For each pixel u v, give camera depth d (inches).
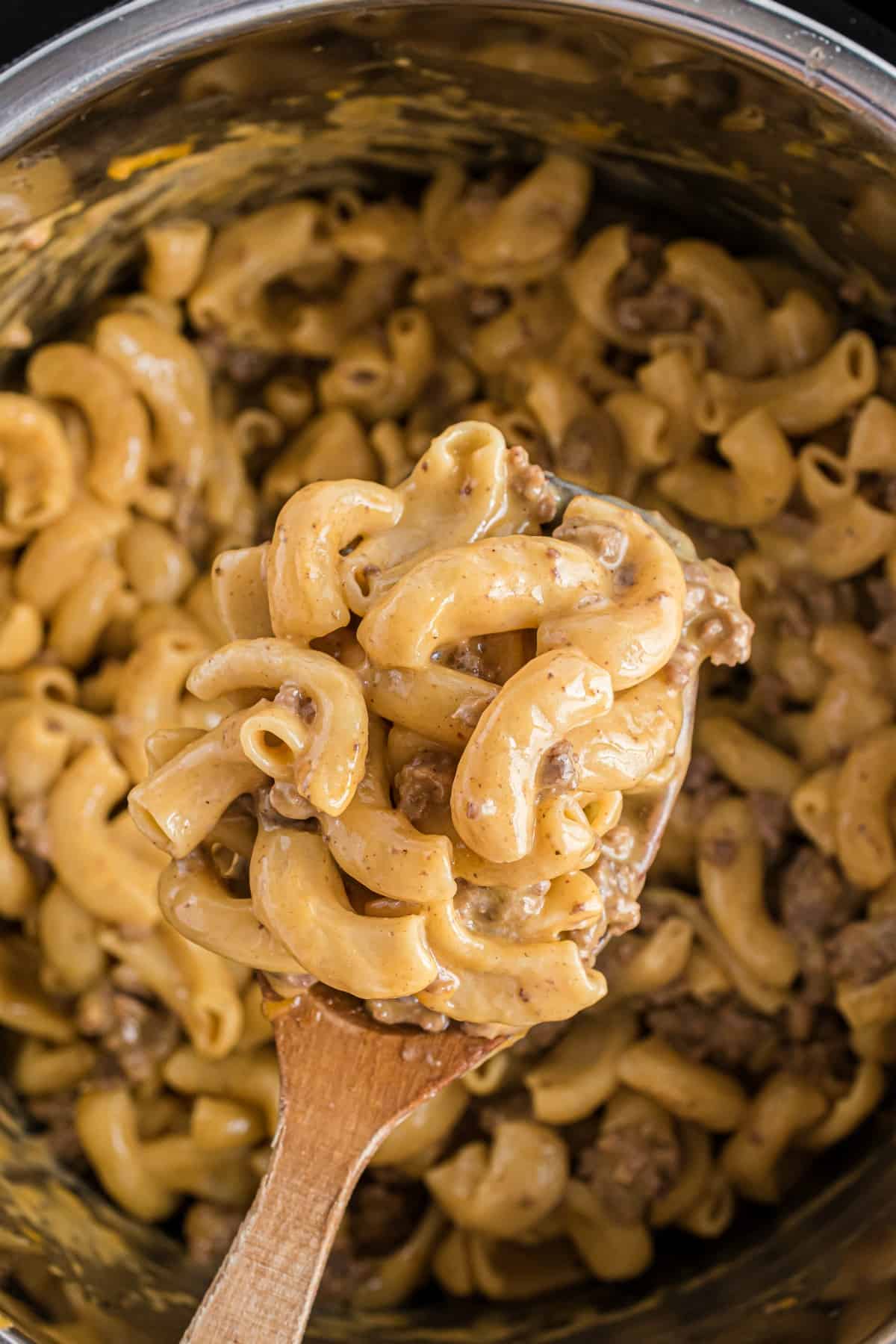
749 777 17.1
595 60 14.7
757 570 17.1
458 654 13.4
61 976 17.0
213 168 16.1
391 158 16.7
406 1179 17.2
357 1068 13.6
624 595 13.4
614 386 17.4
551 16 14.1
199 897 13.3
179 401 17.2
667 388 17.0
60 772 16.8
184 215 16.6
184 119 15.1
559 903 13.2
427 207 17.0
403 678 13.1
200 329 17.4
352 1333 16.6
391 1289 16.9
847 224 15.6
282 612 13.2
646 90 15.0
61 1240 16.0
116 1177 16.8
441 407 17.9
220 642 17.5
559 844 12.9
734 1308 15.9
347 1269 16.9
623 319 17.1
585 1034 17.2
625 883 13.6
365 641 13.0
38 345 17.0
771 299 16.9
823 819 16.7
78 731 16.8
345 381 17.6
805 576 17.1
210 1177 17.0
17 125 14.0
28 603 17.1
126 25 13.9
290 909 12.9
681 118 15.3
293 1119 13.5
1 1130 16.6
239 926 13.2
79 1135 16.8
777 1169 16.8
